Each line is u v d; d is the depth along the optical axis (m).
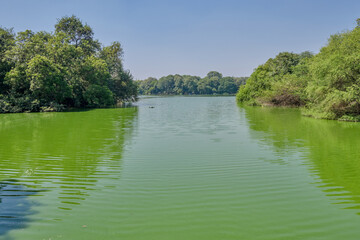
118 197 7.37
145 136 17.53
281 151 12.92
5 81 40.34
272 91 50.72
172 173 9.53
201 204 6.92
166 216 6.28
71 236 5.45
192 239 5.35
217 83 184.12
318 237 5.39
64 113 36.91
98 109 44.97
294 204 6.92
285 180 8.75
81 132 19.25
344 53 28.66
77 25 57.50
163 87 184.50
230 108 46.72
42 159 11.50
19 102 38.62
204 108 47.03
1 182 8.55
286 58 63.00
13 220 6.08
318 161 11.04
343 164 10.55
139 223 5.96
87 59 51.09
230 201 7.11
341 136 16.81
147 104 62.16
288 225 5.86
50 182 8.58
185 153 12.66
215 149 13.49
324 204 6.90
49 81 40.59
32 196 7.43
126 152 12.87
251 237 5.41
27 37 45.78
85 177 9.08
